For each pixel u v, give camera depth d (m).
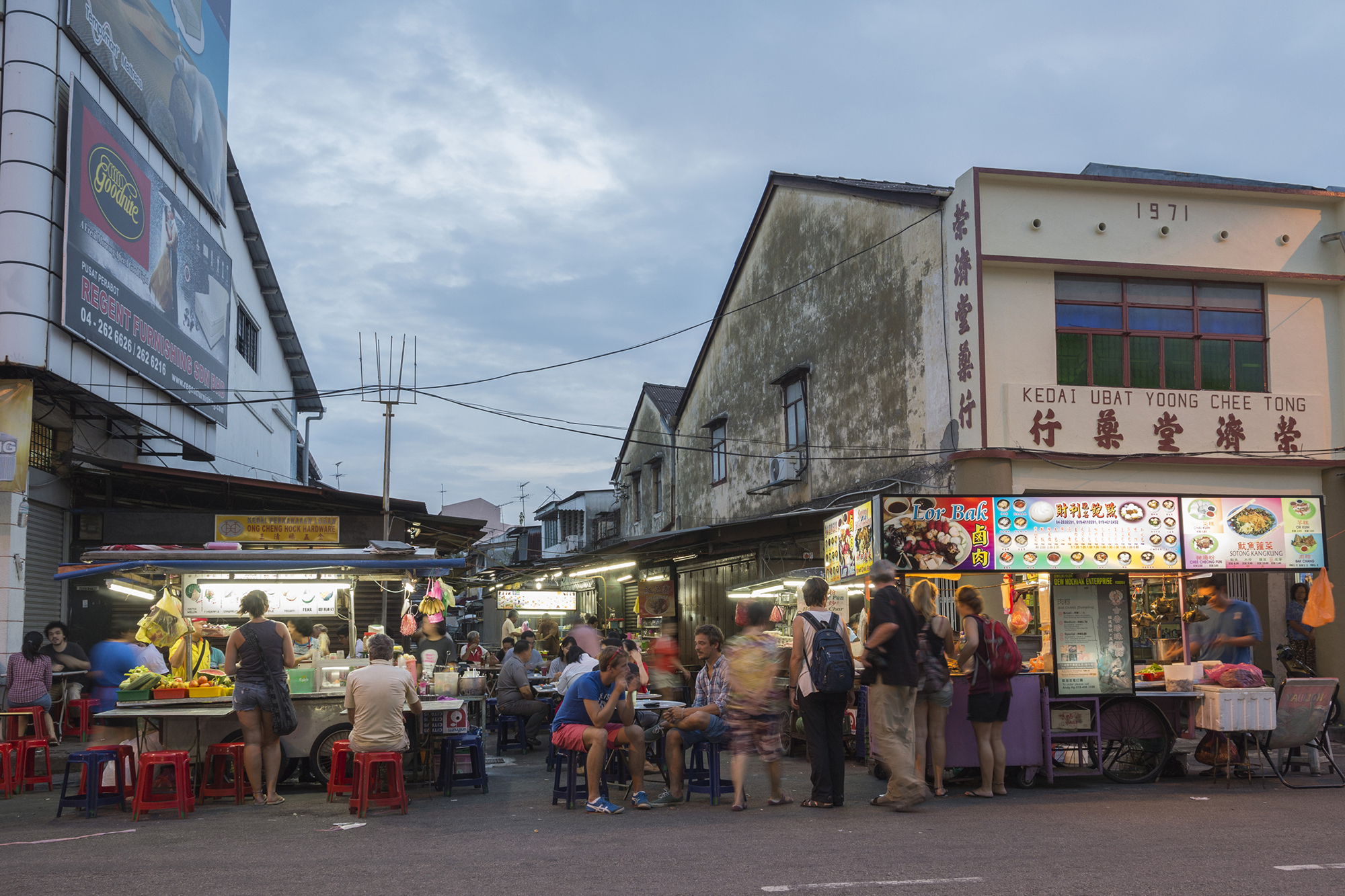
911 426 15.83
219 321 20.06
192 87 18.14
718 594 20.28
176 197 17.27
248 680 8.51
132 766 9.05
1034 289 14.45
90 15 13.86
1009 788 8.99
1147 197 14.80
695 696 9.23
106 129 14.25
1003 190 14.43
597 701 8.12
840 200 18.58
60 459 14.76
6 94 12.59
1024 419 14.09
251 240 22.97
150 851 6.36
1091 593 9.33
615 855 5.97
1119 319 14.72
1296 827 6.79
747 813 7.68
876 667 7.83
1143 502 9.47
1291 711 9.03
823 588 8.23
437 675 9.92
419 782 9.45
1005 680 8.45
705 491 25.42
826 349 18.95
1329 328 15.26
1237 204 15.06
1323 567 9.68
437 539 21.86
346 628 15.19
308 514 18.22
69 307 12.95
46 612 14.66
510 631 20.42
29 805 8.86
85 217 13.49
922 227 15.73
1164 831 6.65
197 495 17.91
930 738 8.68
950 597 12.54
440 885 5.18
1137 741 9.31
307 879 5.39
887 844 6.25
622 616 25.31
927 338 15.44
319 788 9.36
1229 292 15.09
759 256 22.34
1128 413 14.40
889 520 9.31
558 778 8.38
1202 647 10.40
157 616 9.38
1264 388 15.00
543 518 45.66
